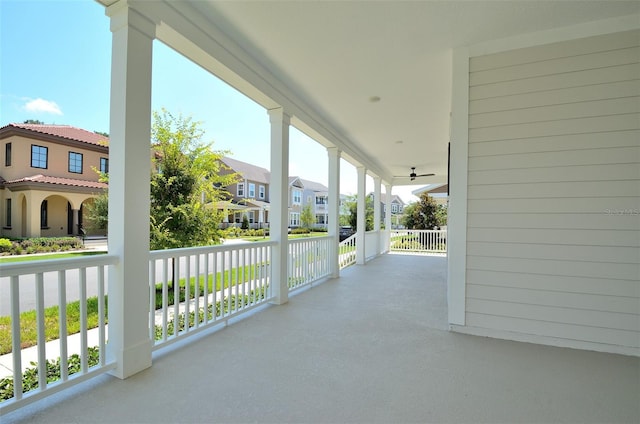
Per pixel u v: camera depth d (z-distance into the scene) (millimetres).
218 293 4875
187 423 1631
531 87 2791
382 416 1702
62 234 13328
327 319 3361
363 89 3842
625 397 1907
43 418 1646
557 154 2734
